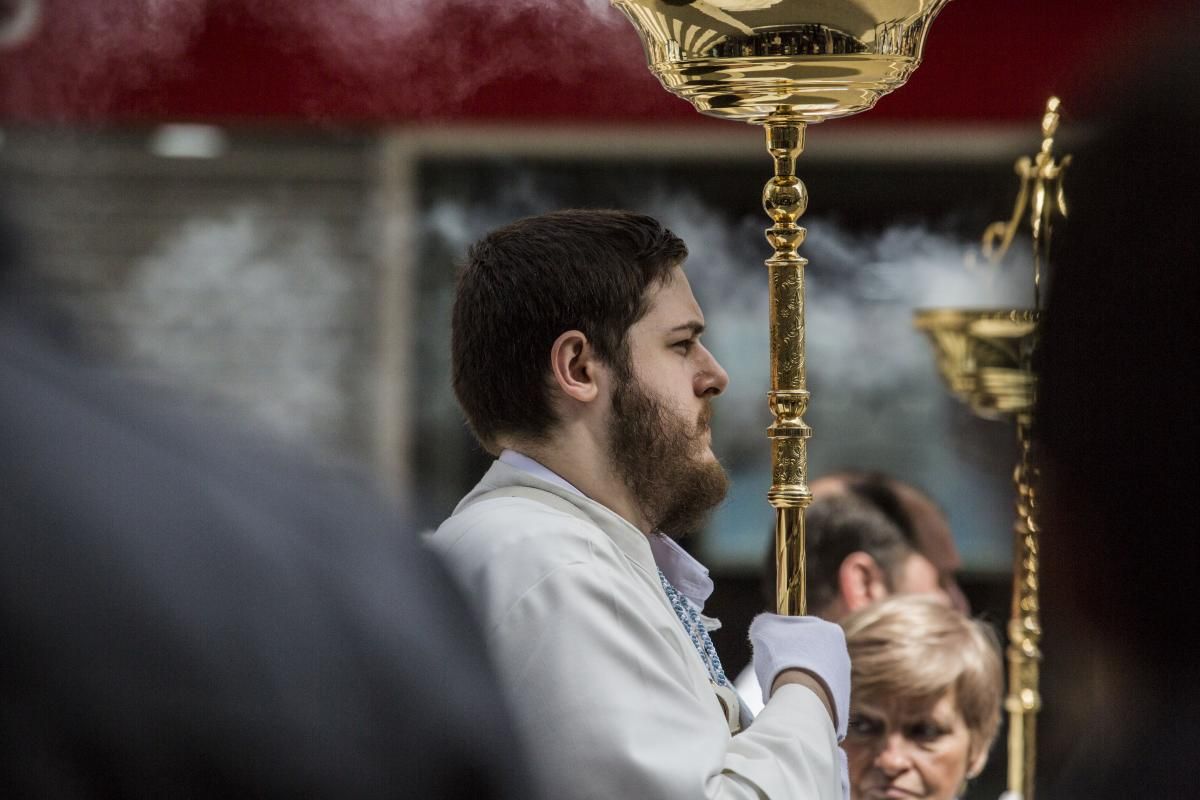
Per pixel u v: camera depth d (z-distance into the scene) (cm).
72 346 142
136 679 128
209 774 129
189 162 1011
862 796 471
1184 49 144
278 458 144
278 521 138
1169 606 144
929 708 468
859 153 1001
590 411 370
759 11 347
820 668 361
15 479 130
